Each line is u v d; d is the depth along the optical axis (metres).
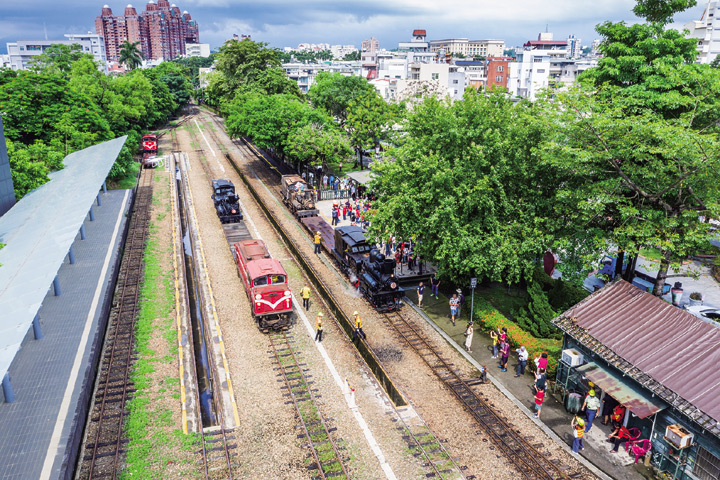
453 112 29.25
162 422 21.16
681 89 26.84
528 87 125.56
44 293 20.16
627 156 24.69
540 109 27.58
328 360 26.47
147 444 19.86
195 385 24.14
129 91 80.38
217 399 23.09
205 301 32.84
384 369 25.78
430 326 30.61
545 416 22.45
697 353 19.67
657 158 25.39
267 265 30.61
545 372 22.83
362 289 34.22
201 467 18.81
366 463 19.25
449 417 22.20
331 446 20.09
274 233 46.62
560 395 23.95
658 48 28.73
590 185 25.66
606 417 21.80
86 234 42.62
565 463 19.50
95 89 68.00
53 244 25.98
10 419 20.03
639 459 19.73
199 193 59.16
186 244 46.50
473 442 20.61
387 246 40.75
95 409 21.98
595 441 20.88
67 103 55.69
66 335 26.45
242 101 83.50
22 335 17.23
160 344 27.41
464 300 33.44
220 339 27.59
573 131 25.11
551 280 34.47
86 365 23.72
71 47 94.25
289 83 98.19
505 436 20.98
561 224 27.31
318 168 64.62
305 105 71.56
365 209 47.81
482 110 28.62
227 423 21.45
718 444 16.92
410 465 19.19
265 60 101.88
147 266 37.84
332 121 70.12
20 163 38.25
